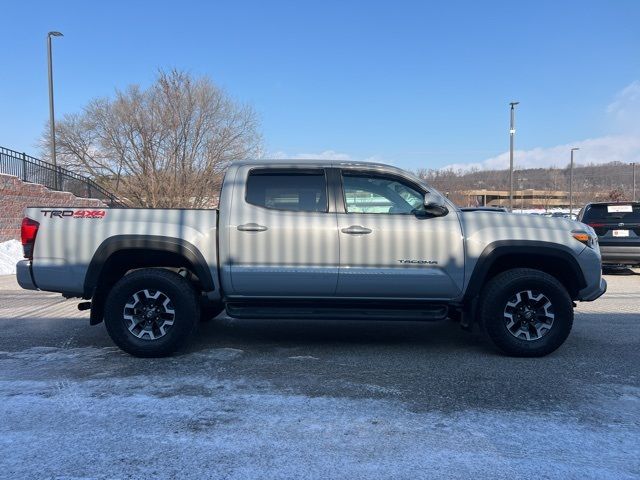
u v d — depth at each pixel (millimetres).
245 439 3469
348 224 5227
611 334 6406
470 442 3438
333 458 3225
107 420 3752
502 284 5223
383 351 5613
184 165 29594
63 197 18578
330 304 5367
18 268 5289
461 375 4785
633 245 11852
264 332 6500
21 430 3586
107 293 5594
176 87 29594
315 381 4602
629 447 3377
